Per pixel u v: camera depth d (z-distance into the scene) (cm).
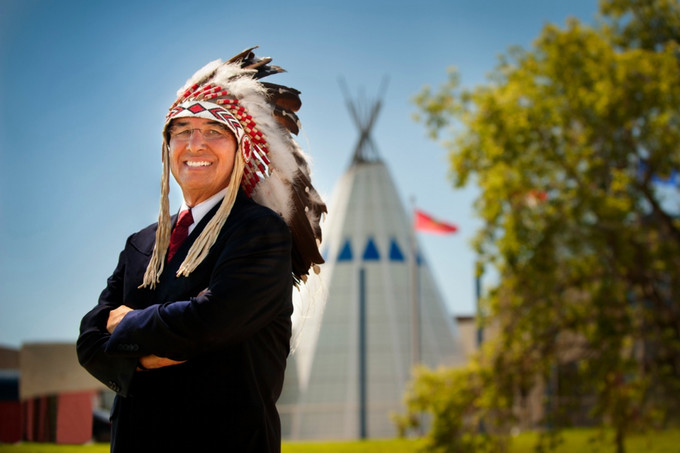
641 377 1489
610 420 1580
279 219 199
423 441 1496
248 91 212
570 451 1630
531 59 1591
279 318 199
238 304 185
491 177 1513
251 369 191
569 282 1517
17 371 873
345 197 4488
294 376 3894
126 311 200
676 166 1516
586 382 1482
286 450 1861
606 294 1478
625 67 1482
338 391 3797
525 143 1504
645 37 1709
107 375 191
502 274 1518
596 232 1469
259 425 188
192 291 195
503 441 1459
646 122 1510
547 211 1501
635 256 1509
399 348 3966
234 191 203
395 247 4312
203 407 186
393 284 4178
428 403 1502
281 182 212
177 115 205
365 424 3366
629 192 1509
